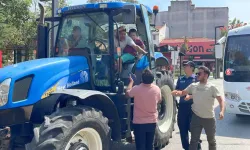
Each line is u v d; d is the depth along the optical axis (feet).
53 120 14.15
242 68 30.19
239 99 29.94
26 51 51.65
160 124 22.44
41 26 19.92
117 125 17.17
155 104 17.01
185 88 20.02
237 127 29.27
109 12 18.42
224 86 31.14
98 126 15.46
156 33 27.14
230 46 31.30
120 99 17.80
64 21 19.90
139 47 19.43
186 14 211.41
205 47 157.69
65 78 16.60
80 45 19.06
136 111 17.02
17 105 14.55
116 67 18.66
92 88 18.34
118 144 22.67
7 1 45.44
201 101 17.79
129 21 16.96
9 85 14.34
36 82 15.26
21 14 47.01
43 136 13.62
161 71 23.71
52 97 15.80
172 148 22.49
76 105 15.78
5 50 50.24
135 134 17.19
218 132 27.37
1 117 14.25
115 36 18.70
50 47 20.08
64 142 13.82
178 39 184.03
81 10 18.97
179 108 19.86
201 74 17.95
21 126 15.38
